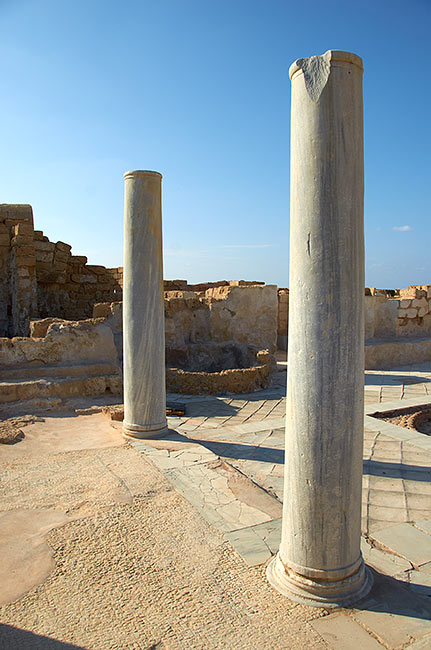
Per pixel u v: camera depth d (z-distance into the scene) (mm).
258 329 14703
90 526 4137
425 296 16250
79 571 3480
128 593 3229
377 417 8883
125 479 5168
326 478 3062
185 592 3240
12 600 3148
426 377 12688
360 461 3170
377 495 5168
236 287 14414
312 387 3066
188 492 4840
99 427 7273
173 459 5805
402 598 3188
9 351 9078
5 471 5414
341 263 3000
